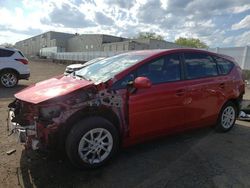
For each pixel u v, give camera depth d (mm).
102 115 3518
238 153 4250
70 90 3316
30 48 97188
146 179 3332
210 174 3504
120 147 3826
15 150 4105
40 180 3250
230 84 5086
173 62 4223
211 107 4750
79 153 3312
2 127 5215
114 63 4227
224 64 5176
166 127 4082
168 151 4211
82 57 39781
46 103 3184
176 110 4121
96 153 3496
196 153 4176
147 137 3955
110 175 3408
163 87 3939
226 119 5250
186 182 3283
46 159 3783
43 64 36750
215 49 19469
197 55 4633
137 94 3670
